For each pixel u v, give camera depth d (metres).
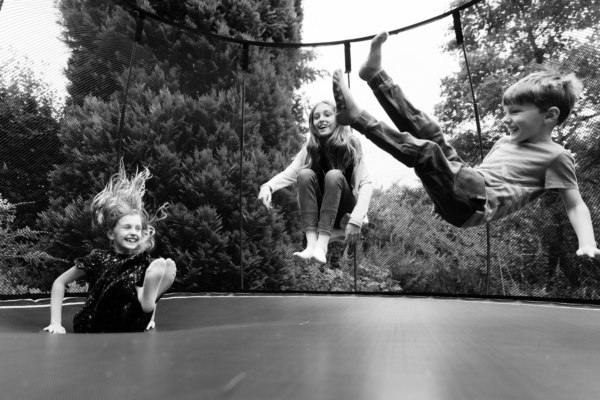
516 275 3.00
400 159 2.05
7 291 2.74
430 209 3.46
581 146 2.70
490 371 0.62
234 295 3.43
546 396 0.49
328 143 2.74
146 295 1.57
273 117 4.30
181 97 3.84
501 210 2.21
